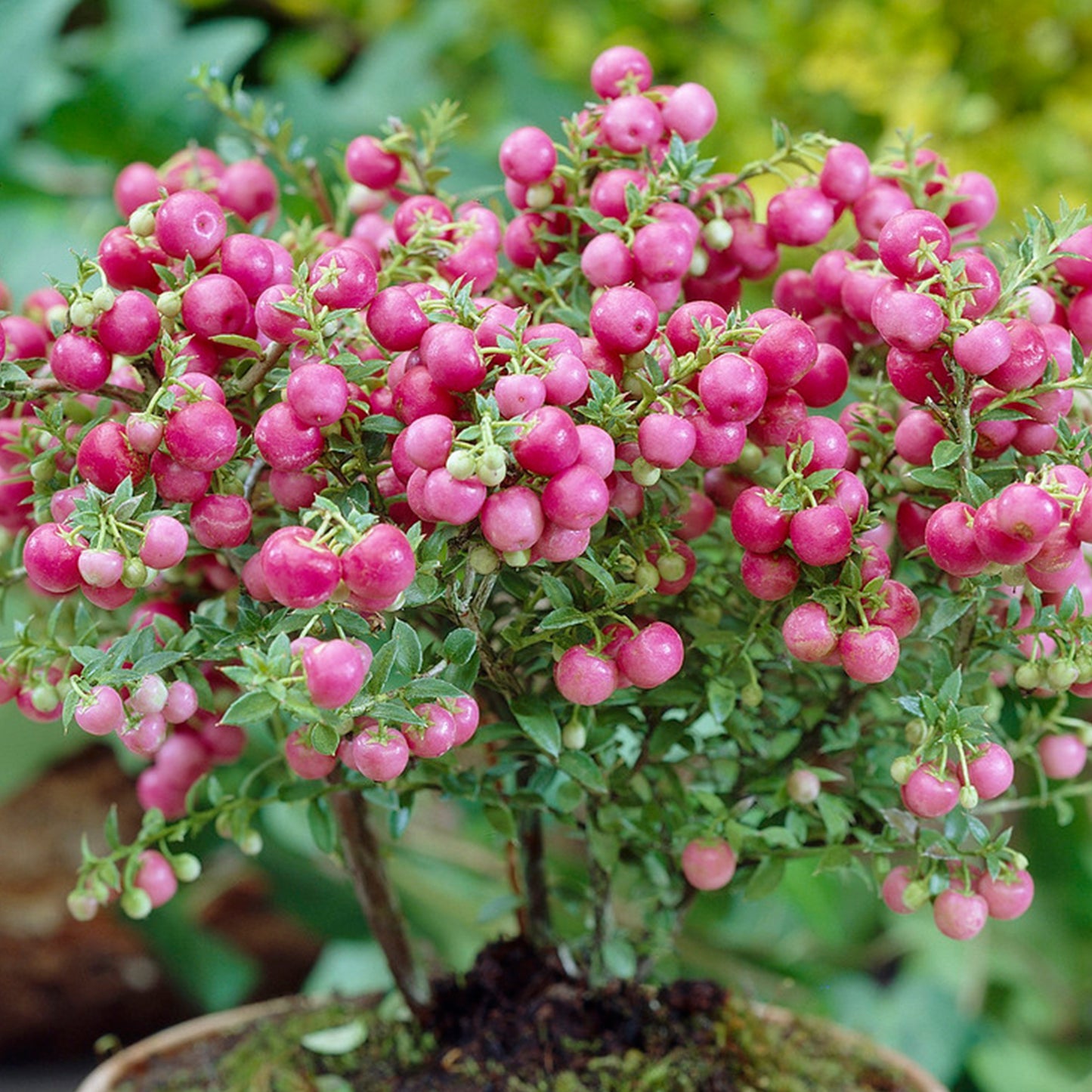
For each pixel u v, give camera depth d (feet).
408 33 3.88
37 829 3.27
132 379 1.65
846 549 1.52
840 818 1.68
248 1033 1.99
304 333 1.51
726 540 1.74
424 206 1.69
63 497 1.56
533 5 4.12
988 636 1.63
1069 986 3.34
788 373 1.53
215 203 1.57
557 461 1.47
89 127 3.23
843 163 1.66
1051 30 3.85
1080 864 3.24
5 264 3.22
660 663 1.55
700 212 1.70
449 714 1.52
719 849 1.69
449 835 2.98
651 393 1.53
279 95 3.13
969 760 1.55
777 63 3.77
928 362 1.55
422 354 1.52
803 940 3.16
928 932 3.21
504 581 1.61
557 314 1.67
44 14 3.29
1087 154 3.70
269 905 3.41
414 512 1.53
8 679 1.62
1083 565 1.63
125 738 1.57
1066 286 1.65
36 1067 3.58
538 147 1.67
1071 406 1.60
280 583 1.44
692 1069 1.82
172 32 3.71
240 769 2.33
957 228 1.72
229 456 1.51
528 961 1.89
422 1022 1.90
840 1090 1.87
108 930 3.35
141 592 1.72
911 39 3.72
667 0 3.83
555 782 1.79
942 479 1.56
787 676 1.76
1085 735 1.74
